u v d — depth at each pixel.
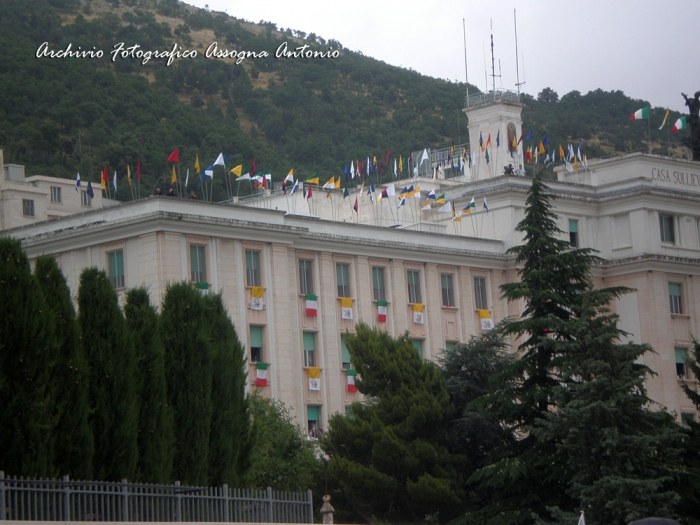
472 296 89.69
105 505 36.34
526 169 116.25
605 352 61.94
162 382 45.31
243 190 150.25
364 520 63.34
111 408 42.34
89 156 145.88
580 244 95.62
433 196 91.44
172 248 72.19
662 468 60.12
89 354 42.47
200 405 47.38
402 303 85.38
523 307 91.56
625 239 95.94
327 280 81.38
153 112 168.75
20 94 159.25
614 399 59.69
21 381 38.66
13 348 38.84
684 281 95.81
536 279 67.75
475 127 107.88
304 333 79.69
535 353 67.25
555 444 63.31
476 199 94.19
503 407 65.44
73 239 74.81
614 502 56.81
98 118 160.75
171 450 45.06
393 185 94.00
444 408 66.94
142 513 36.56
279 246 77.69
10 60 163.88
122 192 139.50
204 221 73.31
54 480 33.88
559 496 62.81
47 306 39.88
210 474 48.16
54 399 39.31
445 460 64.75
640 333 93.69
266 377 75.31
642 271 93.88
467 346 72.12
